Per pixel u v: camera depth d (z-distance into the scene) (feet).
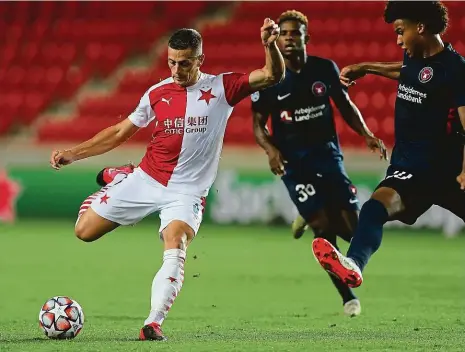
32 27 313.32
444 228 207.82
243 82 76.18
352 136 248.32
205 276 141.69
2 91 298.35
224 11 309.01
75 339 76.84
